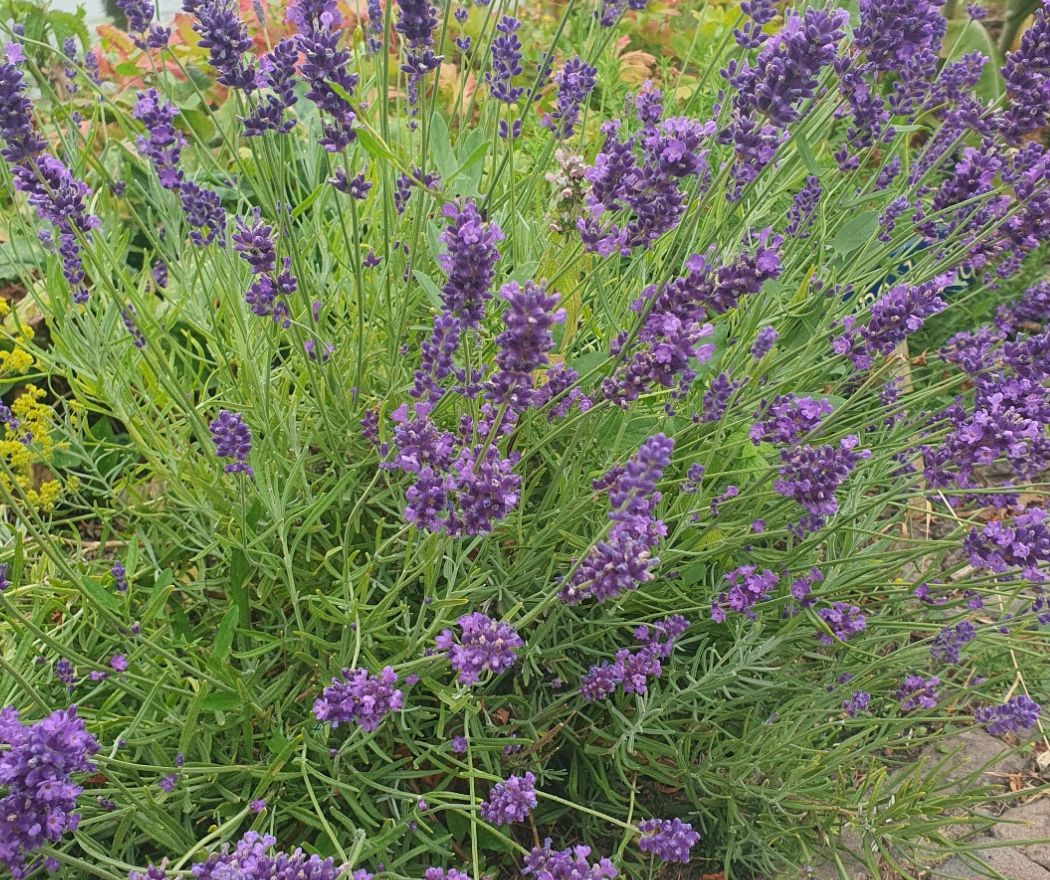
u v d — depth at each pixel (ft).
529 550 1.18
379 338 1.40
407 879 0.92
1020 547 0.97
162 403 1.42
